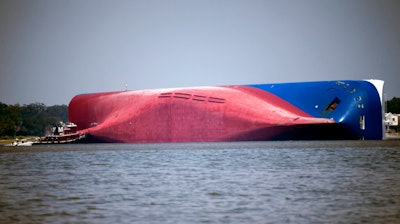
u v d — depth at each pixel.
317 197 155.00
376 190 167.50
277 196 157.88
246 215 130.75
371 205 141.00
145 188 181.25
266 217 127.88
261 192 166.62
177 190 174.50
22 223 125.81
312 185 181.75
